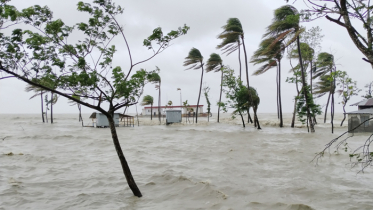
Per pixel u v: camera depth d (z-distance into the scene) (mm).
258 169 9266
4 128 30141
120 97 6406
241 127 29609
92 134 22844
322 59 26344
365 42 4559
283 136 19422
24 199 6402
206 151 13188
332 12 4730
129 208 5844
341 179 7855
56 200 6375
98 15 6266
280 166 9680
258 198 6359
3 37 5195
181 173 8789
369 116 17672
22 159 11148
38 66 5559
